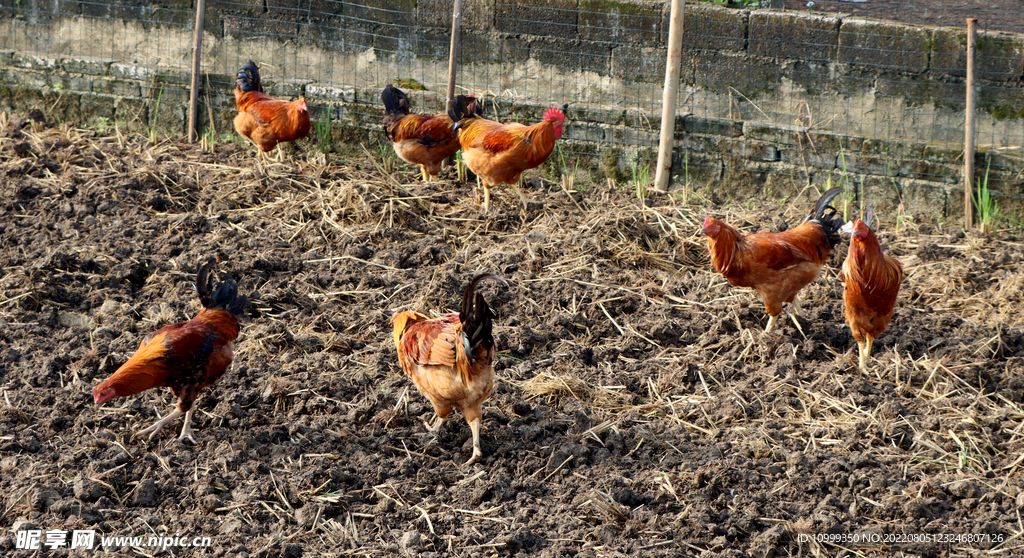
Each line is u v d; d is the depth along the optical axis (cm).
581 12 831
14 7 948
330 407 452
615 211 690
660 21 812
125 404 445
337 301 560
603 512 381
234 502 379
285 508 382
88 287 550
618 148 809
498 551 359
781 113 804
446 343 389
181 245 612
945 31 736
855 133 776
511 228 685
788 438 443
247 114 764
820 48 779
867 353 502
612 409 466
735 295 581
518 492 399
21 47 952
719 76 815
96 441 411
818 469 415
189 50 930
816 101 793
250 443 420
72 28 948
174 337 392
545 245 633
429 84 888
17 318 515
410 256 625
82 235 618
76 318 524
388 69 902
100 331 503
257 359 488
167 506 378
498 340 523
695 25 809
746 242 505
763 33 790
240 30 914
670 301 580
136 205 672
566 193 743
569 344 523
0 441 406
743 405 467
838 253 643
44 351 486
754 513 384
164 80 893
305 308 550
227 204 692
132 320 519
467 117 711
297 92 870
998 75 736
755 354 520
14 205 656
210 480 389
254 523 369
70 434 421
